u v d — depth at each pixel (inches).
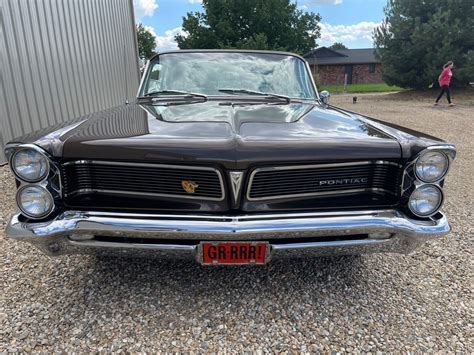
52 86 215.5
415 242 73.1
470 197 151.7
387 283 87.4
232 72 115.3
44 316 73.0
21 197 66.9
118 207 68.9
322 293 82.4
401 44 685.9
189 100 104.1
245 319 73.4
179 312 74.9
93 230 66.2
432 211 71.5
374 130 79.1
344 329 71.7
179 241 68.9
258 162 67.0
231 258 69.2
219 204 69.6
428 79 667.4
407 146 71.4
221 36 914.7
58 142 68.4
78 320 72.1
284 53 124.2
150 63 119.2
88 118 88.1
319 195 73.3
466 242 109.3
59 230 65.7
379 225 68.8
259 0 911.0
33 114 196.7
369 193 75.1
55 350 64.6
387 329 72.1
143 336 68.2
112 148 67.6
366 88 1086.4
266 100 106.5
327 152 69.1
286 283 85.7
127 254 71.4
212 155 66.3
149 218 66.9
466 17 632.4
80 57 251.1
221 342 67.4
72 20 240.7
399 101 615.2
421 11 669.9
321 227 67.2
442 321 74.8
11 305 76.2
